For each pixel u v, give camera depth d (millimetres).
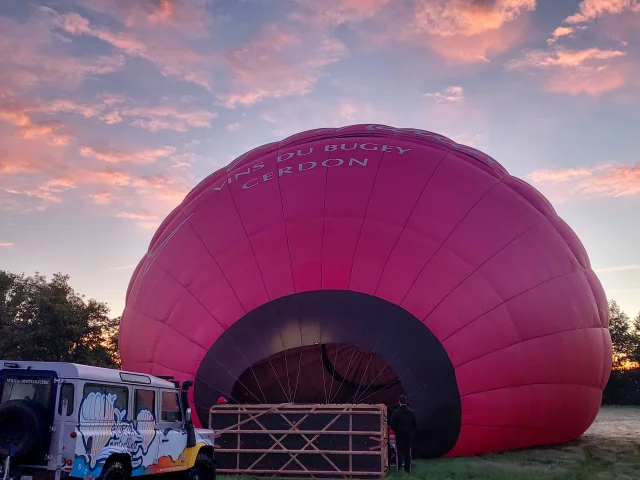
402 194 14133
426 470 11547
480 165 16000
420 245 13359
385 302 12711
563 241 15188
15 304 38156
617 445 16125
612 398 46125
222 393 12594
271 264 13352
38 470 7238
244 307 13039
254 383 13039
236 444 11539
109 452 7746
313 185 14477
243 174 15688
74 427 7379
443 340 12547
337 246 13312
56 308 36219
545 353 13469
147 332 14195
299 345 12406
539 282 13812
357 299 12742
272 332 12648
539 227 14773
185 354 13180
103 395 7918
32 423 7254
